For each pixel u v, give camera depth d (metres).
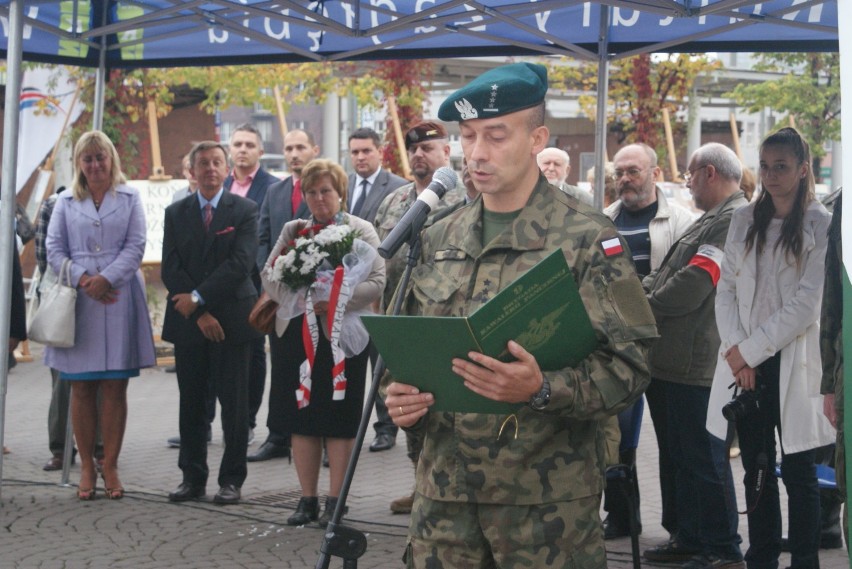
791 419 4.73
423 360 2.89
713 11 5.36
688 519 5.48
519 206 3.16
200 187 6.80
